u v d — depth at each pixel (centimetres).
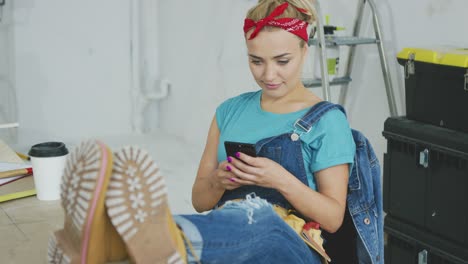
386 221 269
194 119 473
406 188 259
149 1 500
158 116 522
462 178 233
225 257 122
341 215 153
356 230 159
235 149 150
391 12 308
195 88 467
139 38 504
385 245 291
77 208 106
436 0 285
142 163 106
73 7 479
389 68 311
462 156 229
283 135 156
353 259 165
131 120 515
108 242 112
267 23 150
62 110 489
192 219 121
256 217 128
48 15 471
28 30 466
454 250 239
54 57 479
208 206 167
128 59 505
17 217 166
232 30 417
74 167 107
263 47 152
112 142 487
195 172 421
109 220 110
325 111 156
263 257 131
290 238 136
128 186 106
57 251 117
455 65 231
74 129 496
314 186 159
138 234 107
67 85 488
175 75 493
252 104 168
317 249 147
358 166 159
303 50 158
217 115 175
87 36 488
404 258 264
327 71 290
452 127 240
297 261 138
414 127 249
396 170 262
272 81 155
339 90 343
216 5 431
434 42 288
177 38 484
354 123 335
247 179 149
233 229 123
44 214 168
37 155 175
